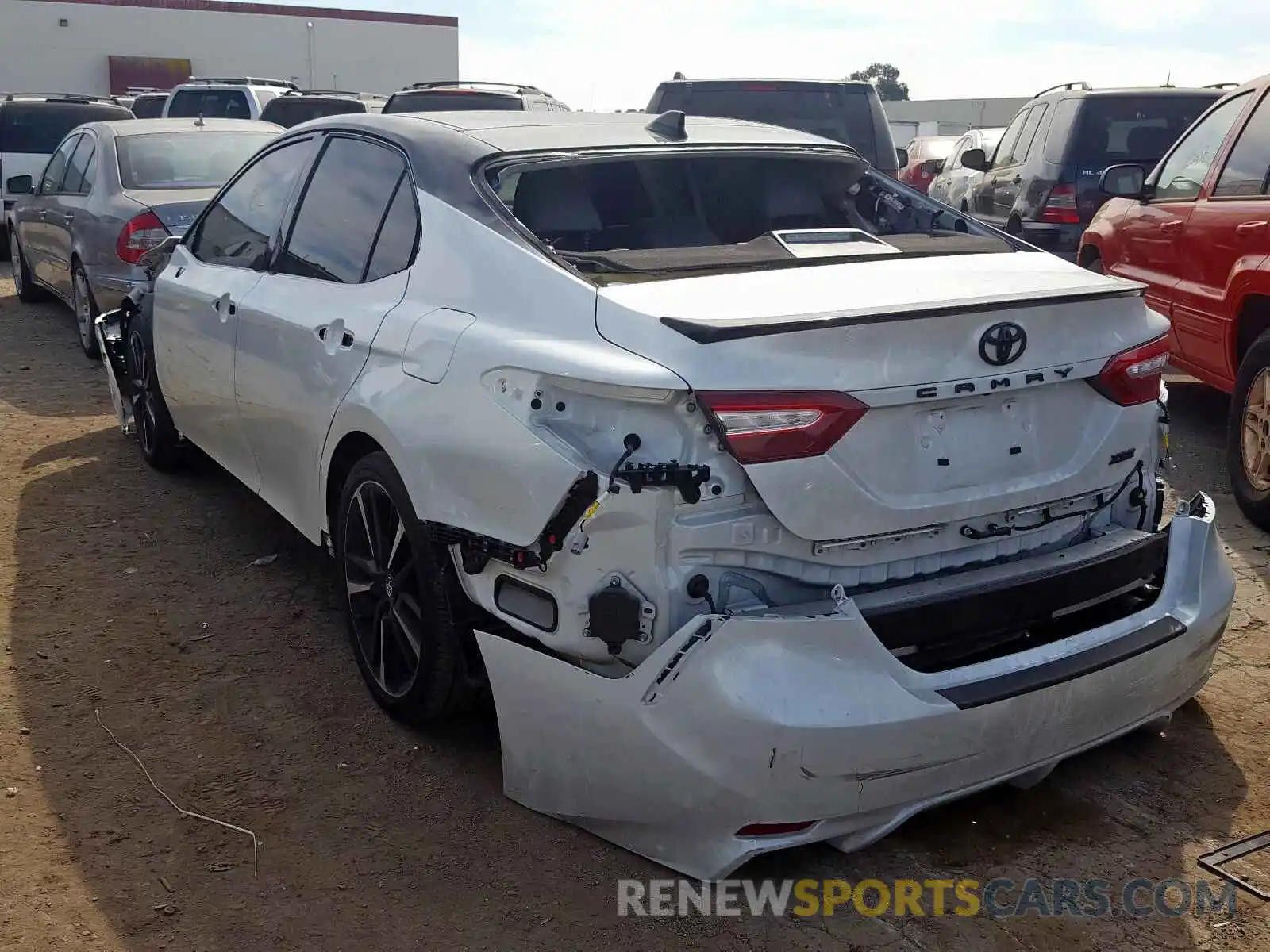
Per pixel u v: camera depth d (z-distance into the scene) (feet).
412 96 41.83
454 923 9.29
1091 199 31.63
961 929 9.25
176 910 9.41
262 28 138.10
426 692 11.39
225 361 15.33
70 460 21.02
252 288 14.76
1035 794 11.02
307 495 13.56
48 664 13.43
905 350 9.21
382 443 11.29
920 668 9.58
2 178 49.42
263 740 11.91
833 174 14.29
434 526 10.61
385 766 11.46
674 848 9.42
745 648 8.67
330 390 12.36
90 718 12.29
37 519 18.06
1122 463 10.71
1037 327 9.81
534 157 12.00
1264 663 13.39
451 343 10.55
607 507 9.00
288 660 13.62
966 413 9.69
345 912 9.41
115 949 8.96
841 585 9.19
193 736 11.97
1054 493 10.19
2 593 15.31
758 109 33.73
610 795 9.49
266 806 10.80
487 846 10.22
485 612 11.10
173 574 16.02
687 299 9.55
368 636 12.50
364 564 12.37
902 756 8.94
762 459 8.80
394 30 144.36
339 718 12.35
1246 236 18.85
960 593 9.52
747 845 9.05
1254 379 17.46
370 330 11.82
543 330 9.93
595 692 9.25
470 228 11.23
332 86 142.41
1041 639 10.30
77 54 130.93
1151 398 10.84
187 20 134.41
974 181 41.45
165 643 13.98
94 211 28.27
